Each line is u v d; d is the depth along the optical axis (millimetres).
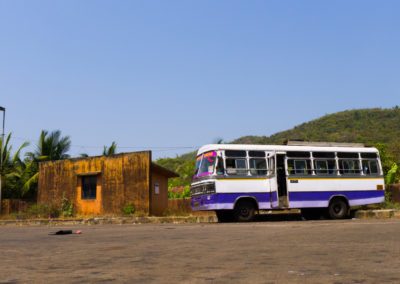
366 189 16984
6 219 22812
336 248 5562
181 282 3299
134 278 3557
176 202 23656
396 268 3779
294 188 15703
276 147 15922
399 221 11883
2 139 27062
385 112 178500
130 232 10719
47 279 3637
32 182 28750
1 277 3820
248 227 11133
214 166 15086
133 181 20438
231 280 3326
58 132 31578
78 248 6703
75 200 22391
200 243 6902
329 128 177250
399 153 25141
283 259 4578
